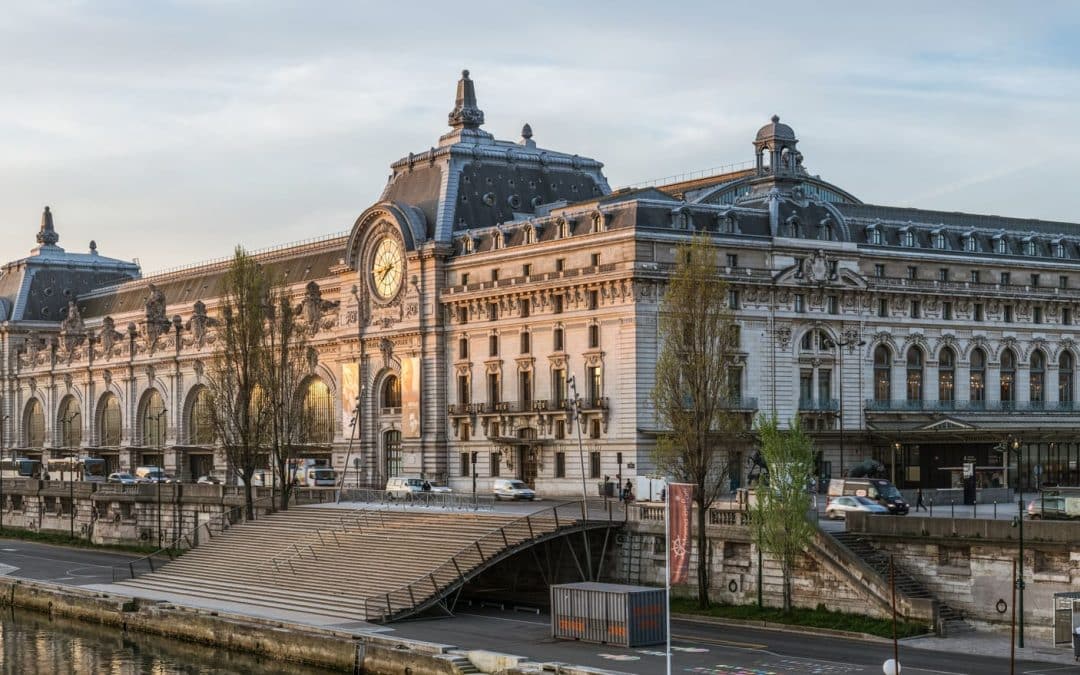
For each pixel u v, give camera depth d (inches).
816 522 3747.5
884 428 5964.6
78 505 6545.3
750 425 5615.2
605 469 5600.4
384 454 6717.5
